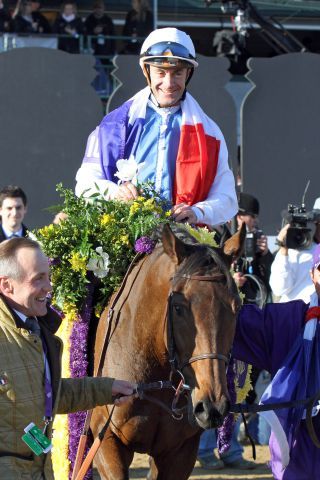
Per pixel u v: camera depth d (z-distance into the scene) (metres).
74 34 23.42
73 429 7.85
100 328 8.05
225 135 17.91
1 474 5.90
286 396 7.67
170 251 7.00
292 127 18.03
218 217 8.99
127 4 26.48
